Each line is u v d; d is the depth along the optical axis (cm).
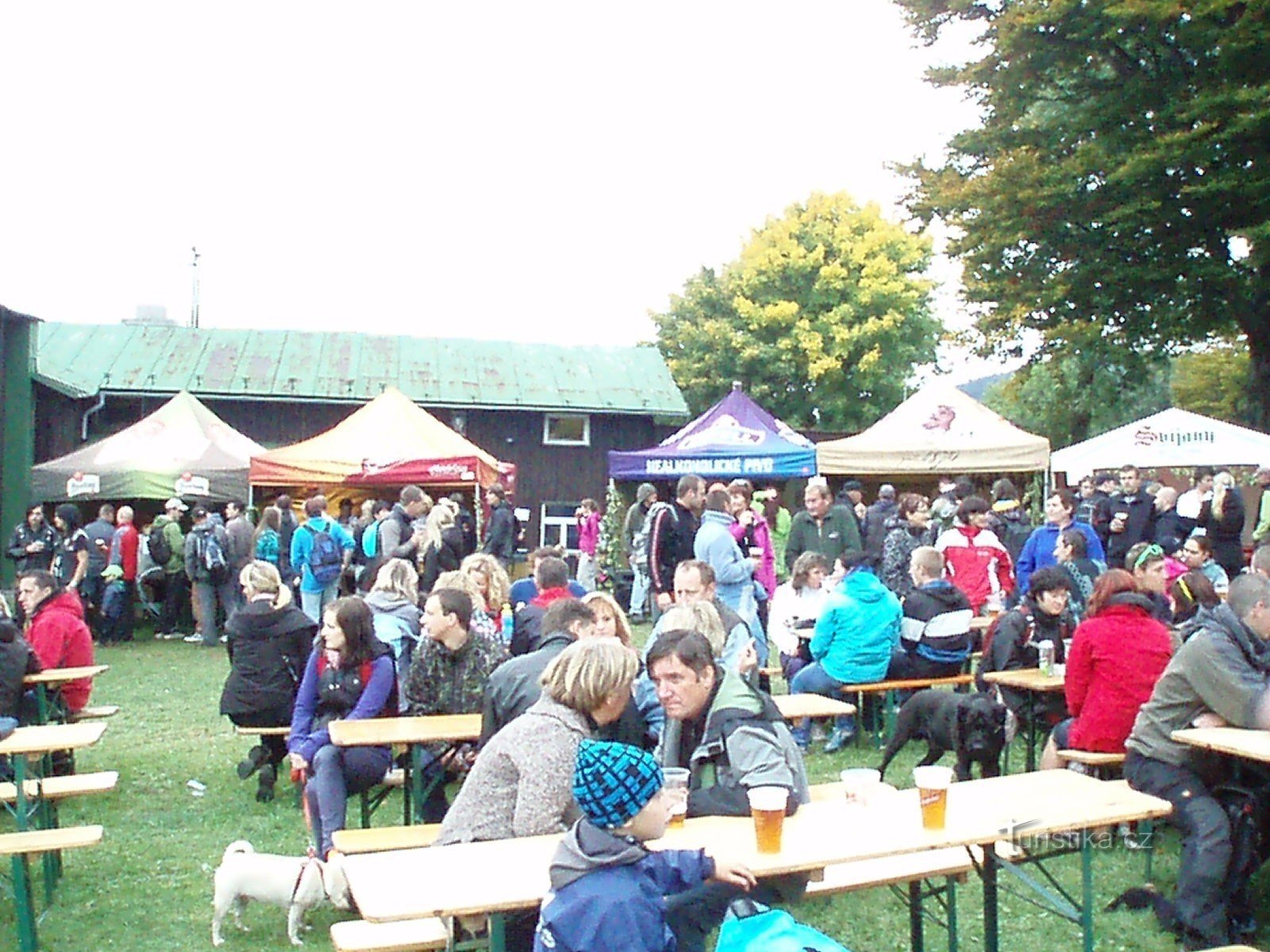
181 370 2461
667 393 2758
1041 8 2116
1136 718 518
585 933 260
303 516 1585
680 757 394
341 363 2616
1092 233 2192
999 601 959
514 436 2655
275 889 473
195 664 1280
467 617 583
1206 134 1948
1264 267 2052
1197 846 442
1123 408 3459
